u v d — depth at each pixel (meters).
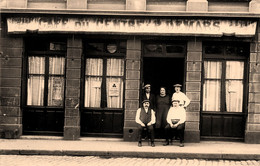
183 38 13.35
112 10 13.18
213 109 13.73
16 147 11.62
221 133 13.59
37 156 11.01
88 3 13.59
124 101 13.62
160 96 13.60
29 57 13.98
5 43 13.65
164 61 14.50
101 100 13.87
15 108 13.62
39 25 13.43
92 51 13.85
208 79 13.74
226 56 13.62
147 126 12.39
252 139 13.28
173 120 12.42
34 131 13.85
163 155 11.20
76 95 13.55
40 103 13.99
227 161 10.85
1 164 9.49
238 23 13.13
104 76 13.90
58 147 11.74
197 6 13.28
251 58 13.30
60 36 13.55
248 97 13.34
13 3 13.57
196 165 10.07
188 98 13.34
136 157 11.23
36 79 13.99
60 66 13.95
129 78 13.47
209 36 13.20
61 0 13.66
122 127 13.72
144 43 13.66
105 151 11.27
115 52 13.79
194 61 13.36
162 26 13.23
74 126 13.52
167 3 13.55
